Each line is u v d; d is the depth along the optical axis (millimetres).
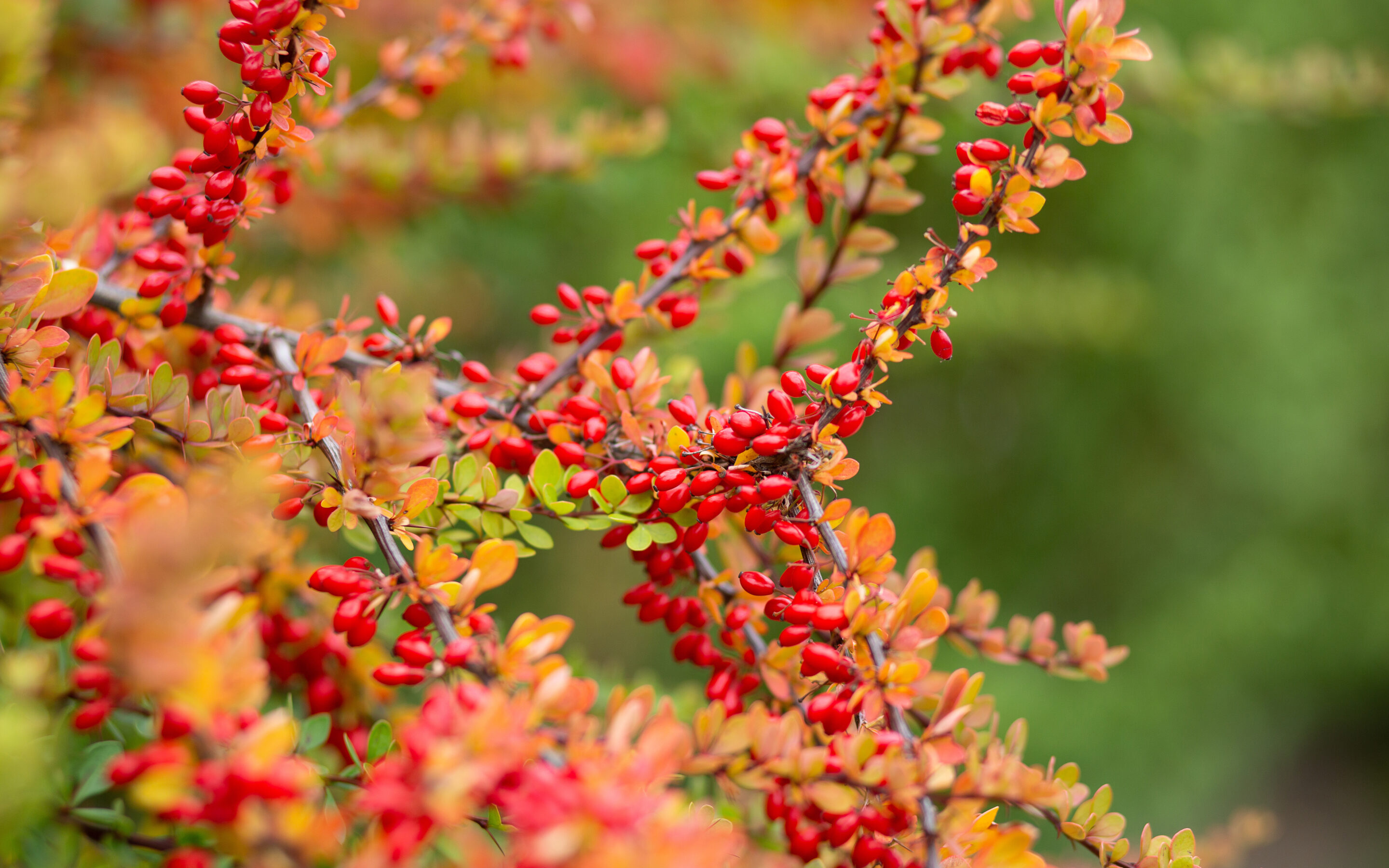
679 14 2178
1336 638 4008
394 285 2025
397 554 968
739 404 1074
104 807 1013
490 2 1114
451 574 968
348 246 1604
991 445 4395
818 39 2318
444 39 1113
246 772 903
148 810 957
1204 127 1825
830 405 983
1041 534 4266
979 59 1063
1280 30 3473
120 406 988
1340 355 3801
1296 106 1628
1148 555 4160
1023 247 3719
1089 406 4094
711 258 1070
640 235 2785
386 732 985
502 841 976
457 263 2143
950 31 1038
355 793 985
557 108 2016
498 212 1523
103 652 920
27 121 1133
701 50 2113
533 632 956
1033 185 993
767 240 1052
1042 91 994
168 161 1196
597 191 1890
